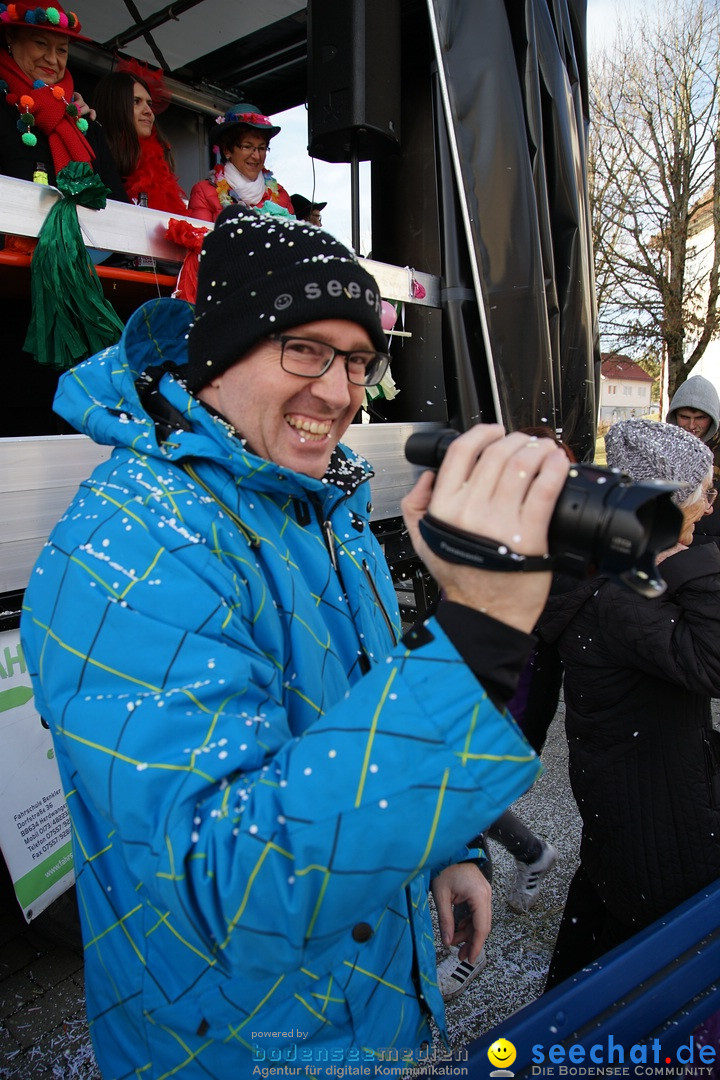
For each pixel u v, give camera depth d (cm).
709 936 117
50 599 72
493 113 285
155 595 68
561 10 338
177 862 57
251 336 81
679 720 151
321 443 90
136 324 98
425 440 66
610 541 53
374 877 55
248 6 381
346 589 99
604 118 1320
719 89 1244
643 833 153
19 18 217
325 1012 81
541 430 213
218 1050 79
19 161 221
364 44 282
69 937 198
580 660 156
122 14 378
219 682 63
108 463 83
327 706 84
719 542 245
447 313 301
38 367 261
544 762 319
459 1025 189
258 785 58
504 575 56
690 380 359
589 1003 102
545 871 226
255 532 83
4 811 157
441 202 299
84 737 63
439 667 56
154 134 333
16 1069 168
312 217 421
